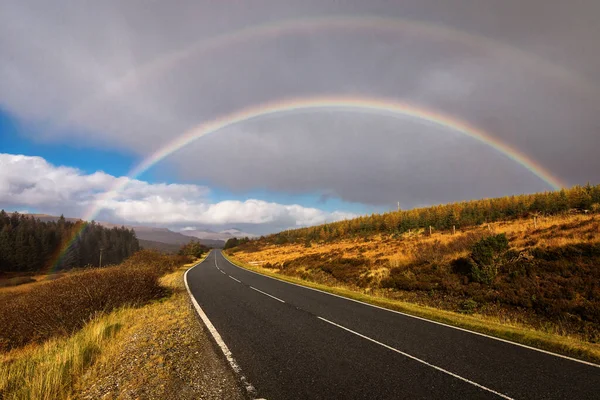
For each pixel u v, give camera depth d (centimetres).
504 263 1384
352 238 5084
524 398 421
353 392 427
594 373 514
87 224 11731
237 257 5622
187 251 6228
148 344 623
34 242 7825
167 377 465
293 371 499
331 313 973
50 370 475
